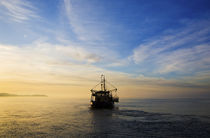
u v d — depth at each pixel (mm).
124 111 70000
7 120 47875
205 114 58375
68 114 61281
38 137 28891
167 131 32562
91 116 54719
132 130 33562
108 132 32031
